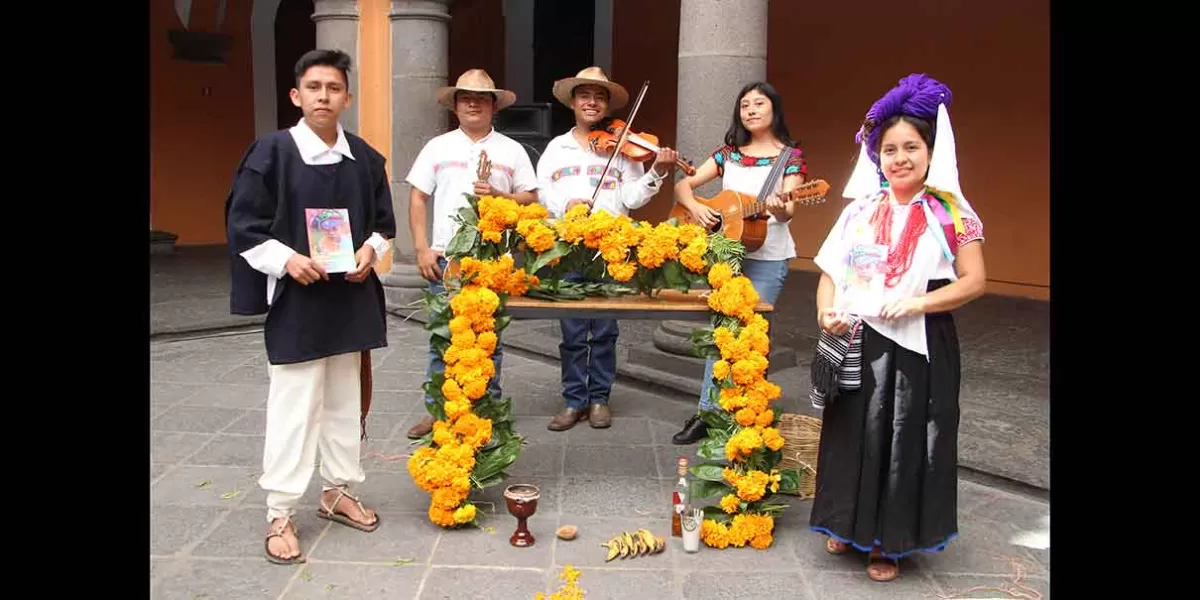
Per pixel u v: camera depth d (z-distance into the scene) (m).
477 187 4.53
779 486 3.82
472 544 3.69
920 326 3.27
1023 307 8.92
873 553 3.46
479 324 3.86
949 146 3.18
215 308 8.36
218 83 13.75
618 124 4.96
